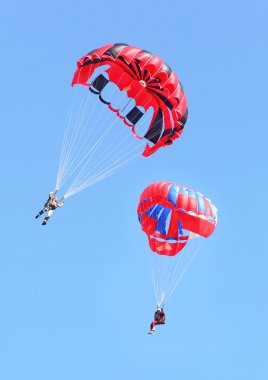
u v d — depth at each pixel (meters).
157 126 136.12
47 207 122.44
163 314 137.88
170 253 144.75
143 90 133.88
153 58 129.75
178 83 131.75
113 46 129.38
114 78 133.50
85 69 129.50
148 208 142.12
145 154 136.75
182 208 137.62
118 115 135.75
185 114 132.38
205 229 139.12
